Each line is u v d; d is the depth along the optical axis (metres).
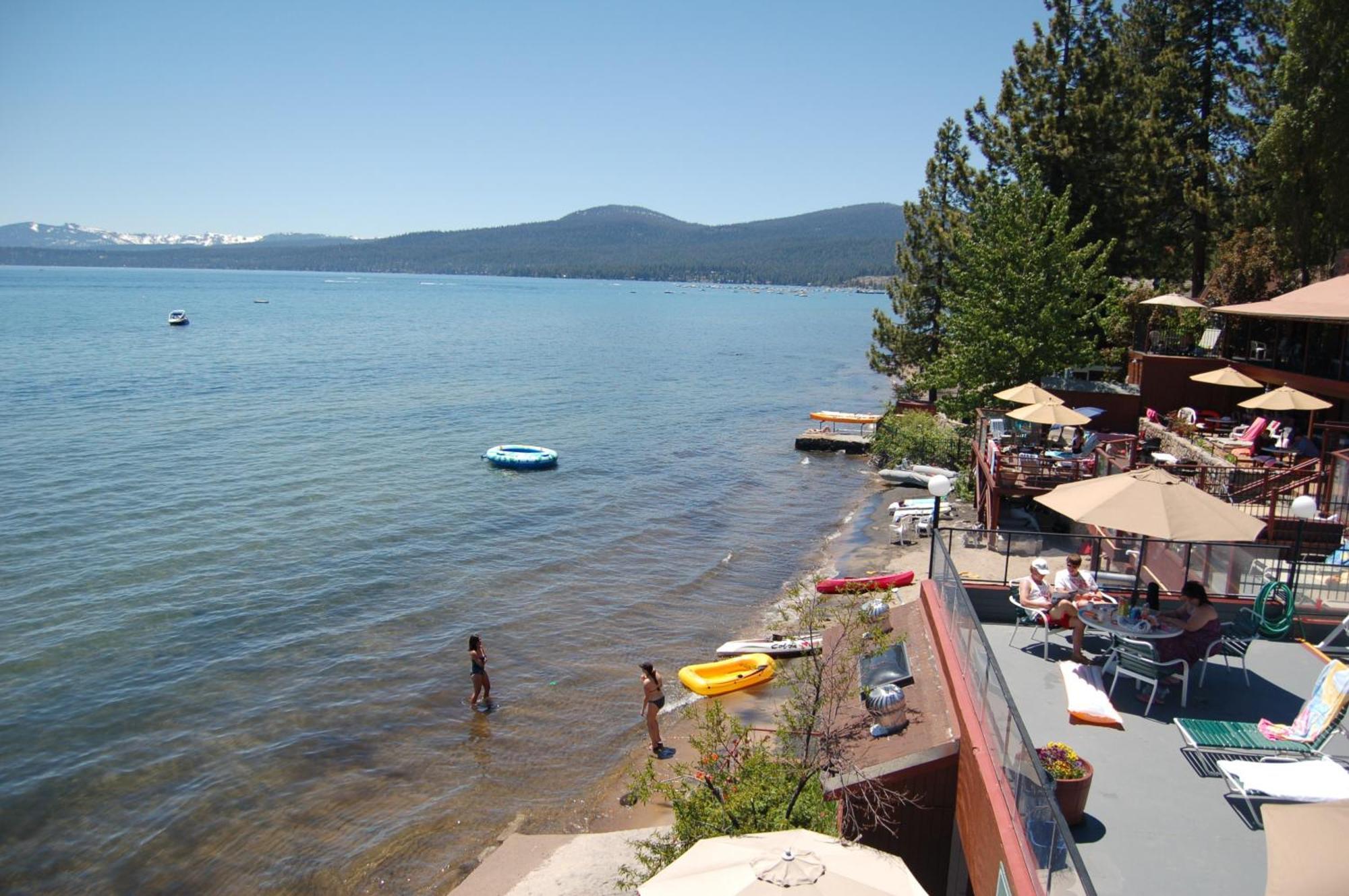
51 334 108.69
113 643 23.12
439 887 14.62
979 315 34.88
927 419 46.41
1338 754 9.36
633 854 15.22
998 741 8.93
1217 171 39.66
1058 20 38.38
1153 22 48.84
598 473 44.38
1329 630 12.72
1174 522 10.87
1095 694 10.48
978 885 9.30
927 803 11.20
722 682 21.31
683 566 30.41
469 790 17.34
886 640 14.33
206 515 34.56
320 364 87.31
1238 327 31.97
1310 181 30.05
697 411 66.38
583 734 19.45
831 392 81.19
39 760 17.84
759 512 37.88
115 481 39.12
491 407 64.06
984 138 41.47
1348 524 17.70
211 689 20.91
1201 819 8.43
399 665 22.39
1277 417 27.86
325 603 26.17
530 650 23.47
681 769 13.17
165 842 15.62
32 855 15.19
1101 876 7.59
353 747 18.72
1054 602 12.47
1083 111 37.41
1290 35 29.59
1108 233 38.88
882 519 36.22
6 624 24.02
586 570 29.78
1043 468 26.03
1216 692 11.09
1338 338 25.80
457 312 196.38
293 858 15.30
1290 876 5.38
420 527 34.03
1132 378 34.56
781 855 7.97
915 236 49.81
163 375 74.94
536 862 15.09
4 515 33.59
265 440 49.38
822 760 12.29
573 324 167.50
